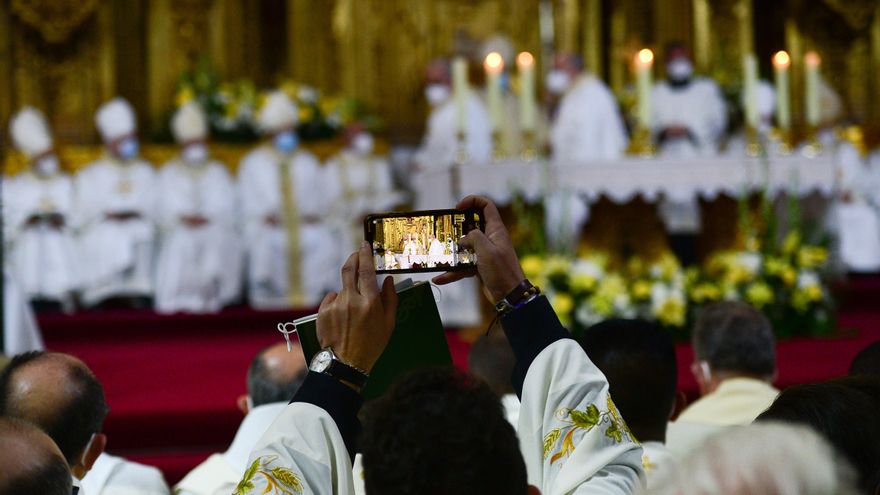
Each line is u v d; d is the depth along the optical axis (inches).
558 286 515.8
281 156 859.4
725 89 851.4
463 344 582.6
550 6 992.9
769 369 270.7
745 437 74.1
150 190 837.2
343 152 882.8
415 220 148.1
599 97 716.7
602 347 204.2
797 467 70.9
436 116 749.3
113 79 928.3
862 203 912.3
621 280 524.4
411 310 150.4
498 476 102.8
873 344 206.8
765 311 546.0
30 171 824.3
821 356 498.0
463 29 899.4
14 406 185.6
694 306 536.1
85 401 189.3
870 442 110.0
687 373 463.8
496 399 108.2
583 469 131.6
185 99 872.3
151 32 944.9
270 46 1009.5
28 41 916.0
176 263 829.2
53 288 815.1
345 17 982.4
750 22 987.3
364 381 137.5
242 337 701.9
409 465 102.5
